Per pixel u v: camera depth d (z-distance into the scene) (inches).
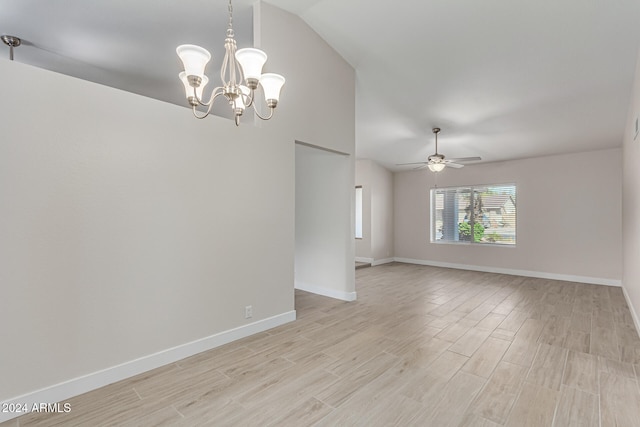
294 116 137.5
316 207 185.5
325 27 142.6
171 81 179.6
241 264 118.6
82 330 82.2
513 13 113.1
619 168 207.5
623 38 113.9
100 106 85.4
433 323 136.8
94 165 84.1
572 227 224.4
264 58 68.2
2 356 71.2
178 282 100.8
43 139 76.5
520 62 134.6
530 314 149.4
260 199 124.6
